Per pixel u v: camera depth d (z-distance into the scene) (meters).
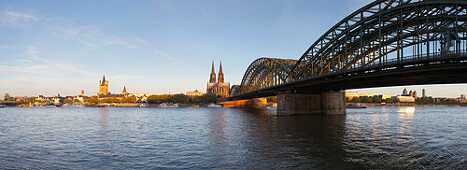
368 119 67.75
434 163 22.61
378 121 61.97
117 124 61.22
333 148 28.69
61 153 28.41
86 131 47.62
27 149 30.77
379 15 50.84
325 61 72.12
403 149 28.17
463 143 31.81
